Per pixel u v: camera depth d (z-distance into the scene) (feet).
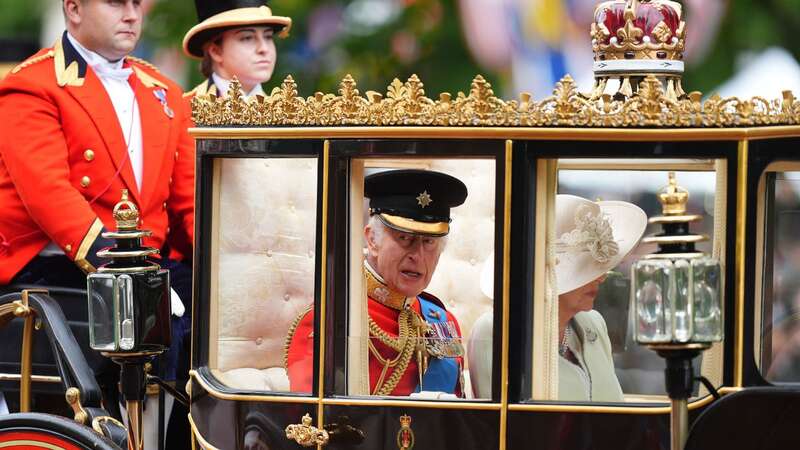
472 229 55.83
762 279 51.72
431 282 56.29
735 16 103.40
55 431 56.70
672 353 48.19
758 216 50.93
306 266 55.77
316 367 53.26
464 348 54.60
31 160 65.10
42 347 63.72
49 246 66.59
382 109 52.31
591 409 50.93
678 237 48.11
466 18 107.34
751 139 50.21
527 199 51.31
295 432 53.31
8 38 100.53
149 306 55.26
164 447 64.44
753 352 50.88
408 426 52.34
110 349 55.06
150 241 67.77
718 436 50.11
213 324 56.13
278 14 108.37
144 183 67.92
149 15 110.73
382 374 54.19
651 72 54.19
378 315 54.44
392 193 54.70
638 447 50.80
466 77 107.24
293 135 53.42
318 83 108.37
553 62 106.11
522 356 51.47
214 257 56.03
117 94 67.92
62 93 66.49
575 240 52.54
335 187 52.95
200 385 55.42
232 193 55.98
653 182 52.11
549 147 51.16
